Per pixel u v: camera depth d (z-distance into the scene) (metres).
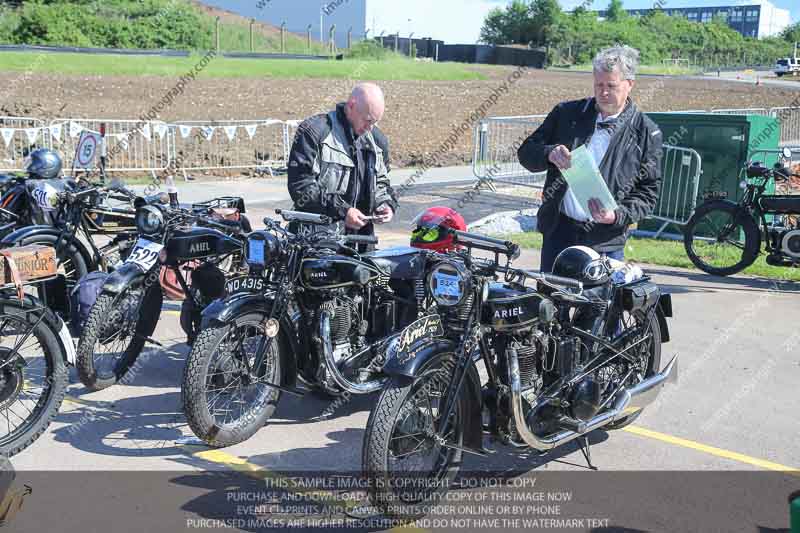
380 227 11.83
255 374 4.91
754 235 9.35
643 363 5.19
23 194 7.81
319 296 4.97
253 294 4.86
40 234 6.83
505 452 5.00
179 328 7.38
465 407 4.24
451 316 4.27
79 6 46.28
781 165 9.75
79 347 5.53
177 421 5.36
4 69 30.47
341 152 5.92
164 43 46.78
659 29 81.44
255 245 4.88
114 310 5.71
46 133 17.44
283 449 4.98
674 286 9.12
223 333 4.71
